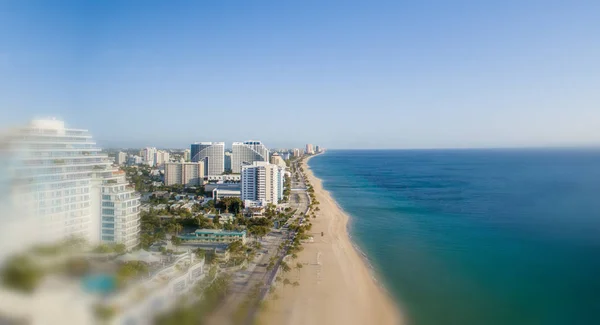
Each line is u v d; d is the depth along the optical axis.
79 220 131.38
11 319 51.03
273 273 149.50
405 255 179.00
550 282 142.88
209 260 150.12
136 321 65.62
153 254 121.06
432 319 114.88
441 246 193.75
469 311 120.06
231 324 96.00
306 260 168.88
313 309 119.25
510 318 114.94
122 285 65.81
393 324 111.44
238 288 130.12
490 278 147.75
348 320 113.19
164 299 76.50
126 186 157.88
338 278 147.50
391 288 138.75
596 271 153.25
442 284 142.75
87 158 138.75
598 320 112.81
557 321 112.69
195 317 82.44
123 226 144.88
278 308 118.19
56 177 117.94
